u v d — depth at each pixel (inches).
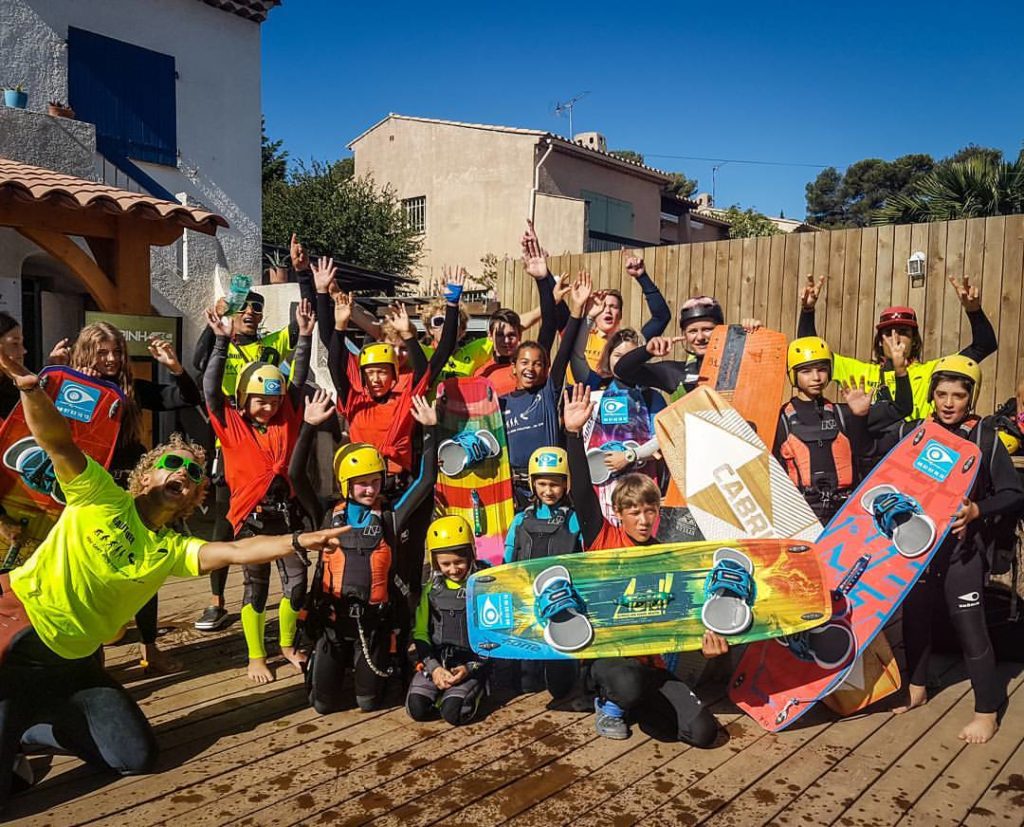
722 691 157.0
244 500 159.2
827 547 145.9
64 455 109.1
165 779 120.9
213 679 160.7
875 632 137.4
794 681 140.6
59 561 112.3
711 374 177.0
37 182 251.8
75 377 146.5
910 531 138.9
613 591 136.3
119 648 177.8
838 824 108.9
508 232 746.8
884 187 2144.4
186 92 428.5
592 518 145.8
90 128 331.6
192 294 394.6
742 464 154.3
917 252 233.8
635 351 182.9
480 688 143.2
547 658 133.3
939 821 109.7
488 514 177.2
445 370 213.8
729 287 269.9
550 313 198.1
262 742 133.4
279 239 765.3
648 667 137.1
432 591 144.3
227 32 446.6
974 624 135.6
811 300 172.6
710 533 153.7
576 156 764.0
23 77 366.0
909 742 133.4
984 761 126.6
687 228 939.3
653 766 125.6
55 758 128.0
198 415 192.2
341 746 132.2
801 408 159.8
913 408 166.4
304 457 145.8
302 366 168.9
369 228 776.9
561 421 185.3
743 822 109.5
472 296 552.4
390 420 174.9
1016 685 156.1
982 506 134.8
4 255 303.0
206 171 438.9
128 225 273.9
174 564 117.0
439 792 117.3
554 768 124.9
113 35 397.4
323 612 140.5
